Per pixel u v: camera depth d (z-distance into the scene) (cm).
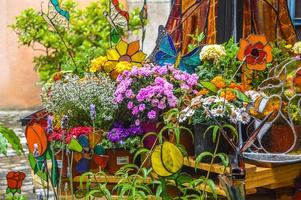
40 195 292
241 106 347
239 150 273
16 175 289
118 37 444
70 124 382
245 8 422
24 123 419
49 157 298
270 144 349
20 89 1014
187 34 453
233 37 411
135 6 931
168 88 362
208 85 348
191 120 344
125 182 312
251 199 365
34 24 738
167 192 318
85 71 452
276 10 435
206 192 323
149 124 370
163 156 268
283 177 341
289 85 355
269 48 364
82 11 738
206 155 324
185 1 456
